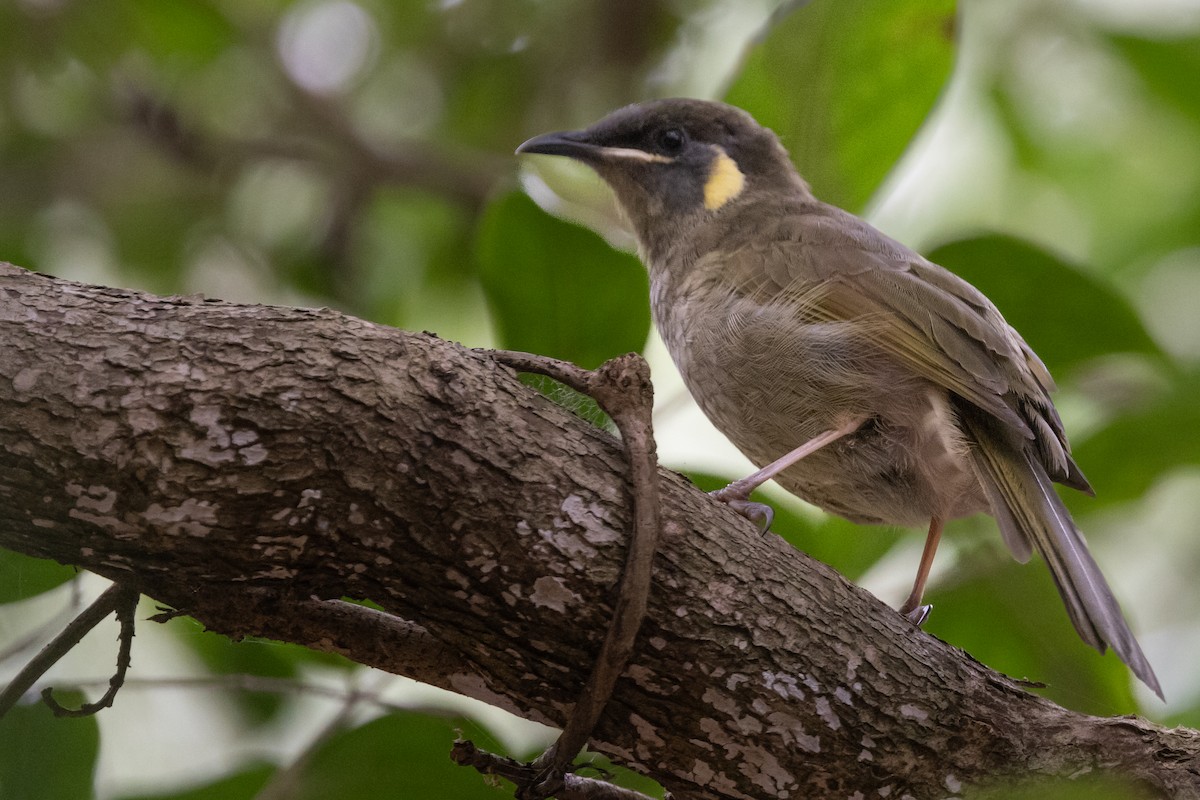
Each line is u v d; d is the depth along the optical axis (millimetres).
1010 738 7113
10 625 10062
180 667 12406
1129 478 11031
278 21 16047
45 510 5926
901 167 11438
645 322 9406
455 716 8539
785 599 6887
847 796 6977
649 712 6758
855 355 9656
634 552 6469
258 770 9047
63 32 15023
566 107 16281
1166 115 15469
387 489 6207
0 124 15430
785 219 11016
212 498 6012
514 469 6422
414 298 15539
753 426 10039
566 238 9258
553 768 6766
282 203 16328
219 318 6254
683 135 12109
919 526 10234
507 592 6438
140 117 15562
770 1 16062
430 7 16188
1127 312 10250
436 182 15633
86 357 5965
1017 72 15695
